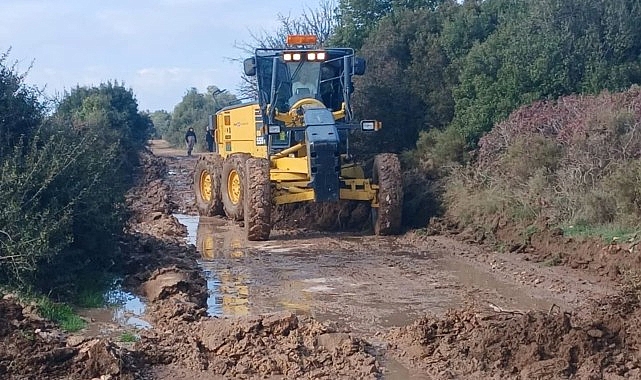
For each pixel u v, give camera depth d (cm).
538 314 895
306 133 1631
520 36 1927
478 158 1814
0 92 1236
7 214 1053
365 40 2406
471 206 1611
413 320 1012
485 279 1234
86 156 1245
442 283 1217
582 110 1639
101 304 1111
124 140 3225
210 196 2172
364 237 1686
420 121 2080
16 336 861
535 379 774
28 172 1116
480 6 2298
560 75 1847
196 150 5150
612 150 1505
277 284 1240
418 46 2191
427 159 1914
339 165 1634
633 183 1343
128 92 4112
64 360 823
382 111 2069
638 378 763
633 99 1602
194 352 866
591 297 1080
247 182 1652
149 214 2023
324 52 1769
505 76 1897
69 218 1113
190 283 1170
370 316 1038
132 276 1238
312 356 853
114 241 1333
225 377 809
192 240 1700
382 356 870
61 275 1126
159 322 1003
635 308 893
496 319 924
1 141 1191
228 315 1052
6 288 1052
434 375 805
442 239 1596
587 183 1478
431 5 2653
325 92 1842
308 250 1541
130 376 788
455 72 2102
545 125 1683
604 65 1845
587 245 1297
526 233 1430
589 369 779
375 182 1722
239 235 1759
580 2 1925
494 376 792
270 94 1784
